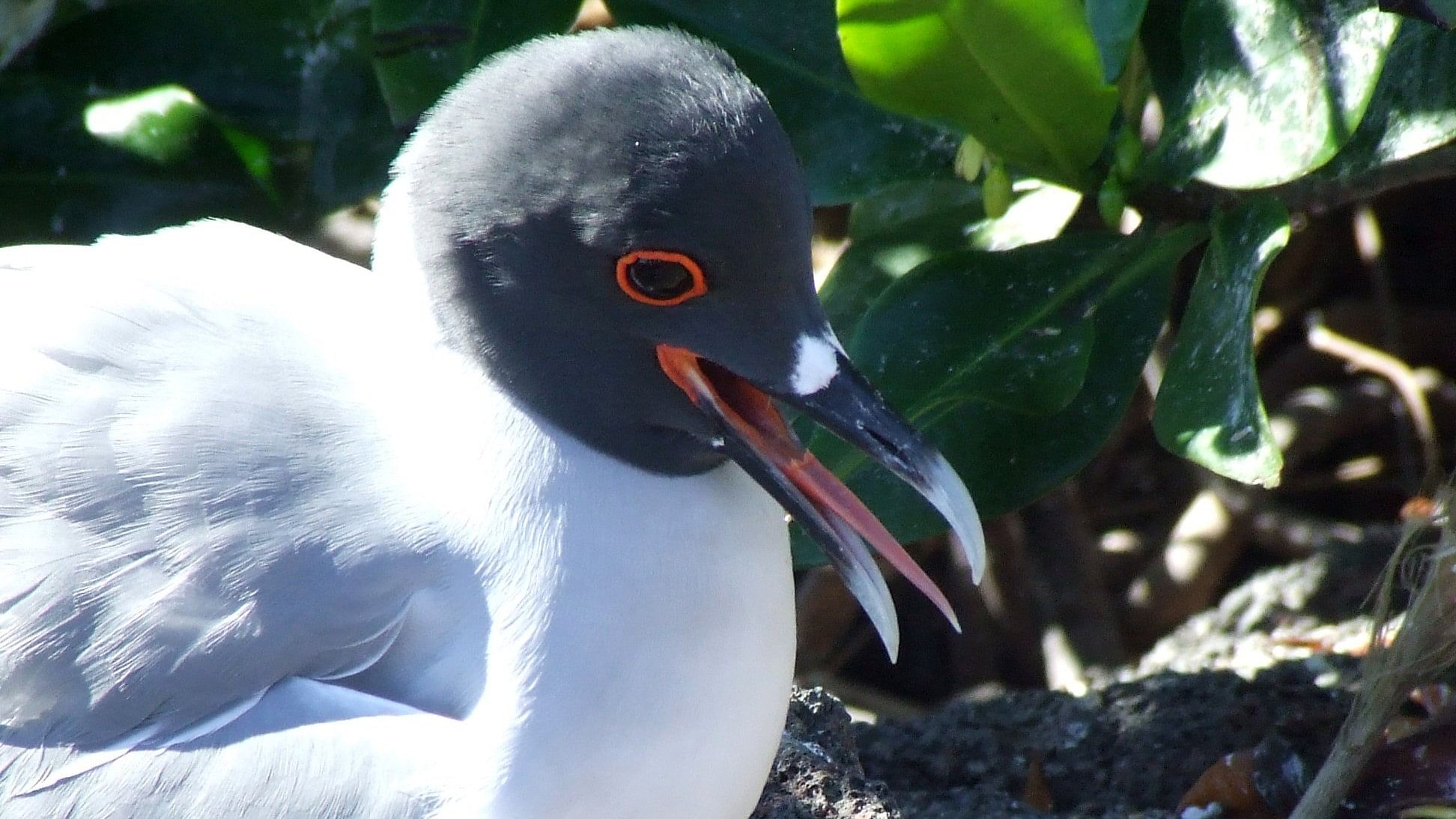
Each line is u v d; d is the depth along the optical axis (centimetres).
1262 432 680
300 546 578
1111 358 785
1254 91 742
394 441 600
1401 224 1214
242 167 930
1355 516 1162
